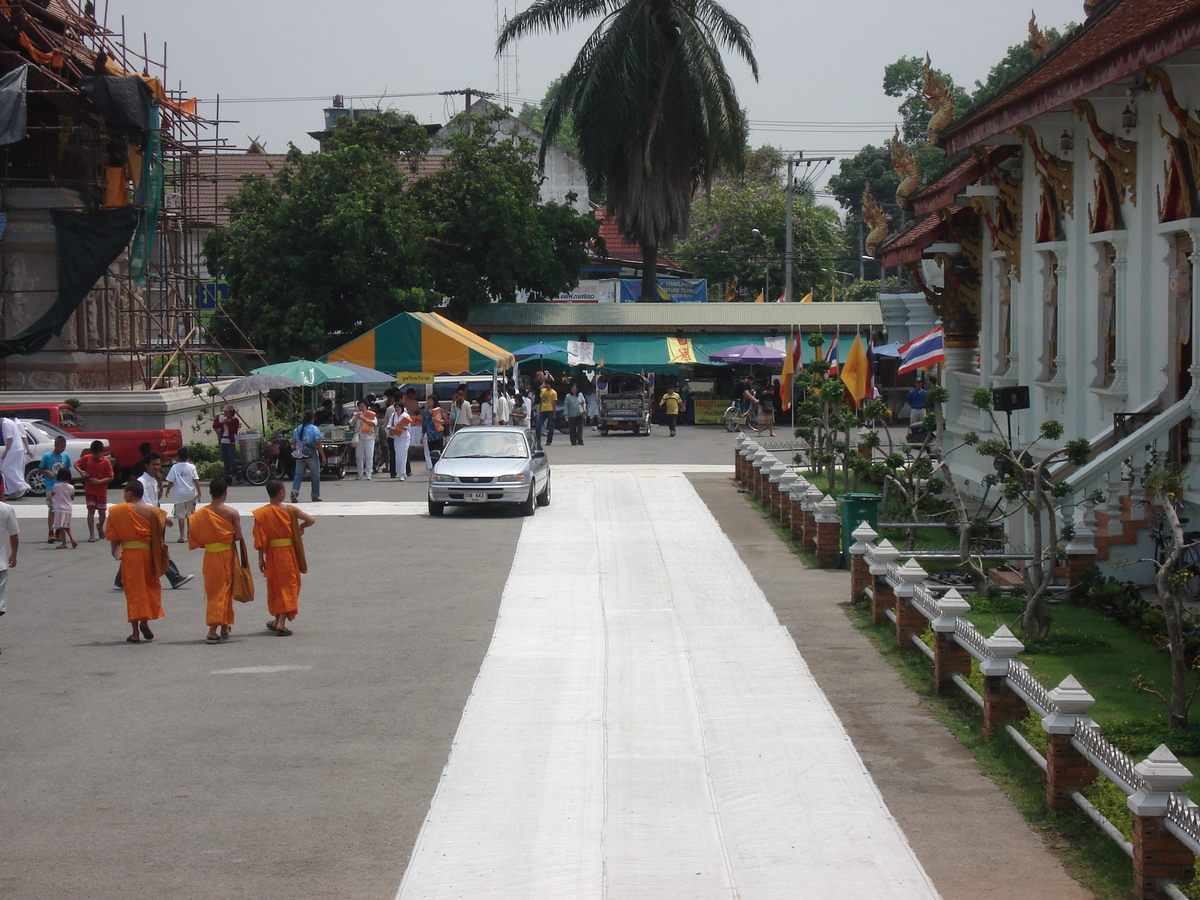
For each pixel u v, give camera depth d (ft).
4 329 102.01
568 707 31.91
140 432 88.43
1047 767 23.84
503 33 148.77
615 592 47.93
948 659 32.17
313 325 131.23
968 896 19.94
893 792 25.05
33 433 86.43
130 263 99.86
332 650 38.93
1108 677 33.12
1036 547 38.04
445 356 99.35
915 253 71.61
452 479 70.28
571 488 84.28
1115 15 51.06
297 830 23.31
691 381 162.40
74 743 29.14
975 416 67.41
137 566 40.09
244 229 136.67
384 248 135.44
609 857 21.85
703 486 85.10
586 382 152.76
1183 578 29.55
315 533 65.21
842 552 52.90
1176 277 43.60
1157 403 43.91
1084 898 19.81
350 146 139.13
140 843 22.70
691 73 145.18
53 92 96.63
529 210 153.89
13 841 22.85
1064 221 54.13
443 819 23.84
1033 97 46.29
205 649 39.34
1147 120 45.16
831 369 98.27
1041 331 57.62
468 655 37.99
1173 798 18.90
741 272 220.64
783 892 20.18
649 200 152.25
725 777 26.18
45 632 42.37
